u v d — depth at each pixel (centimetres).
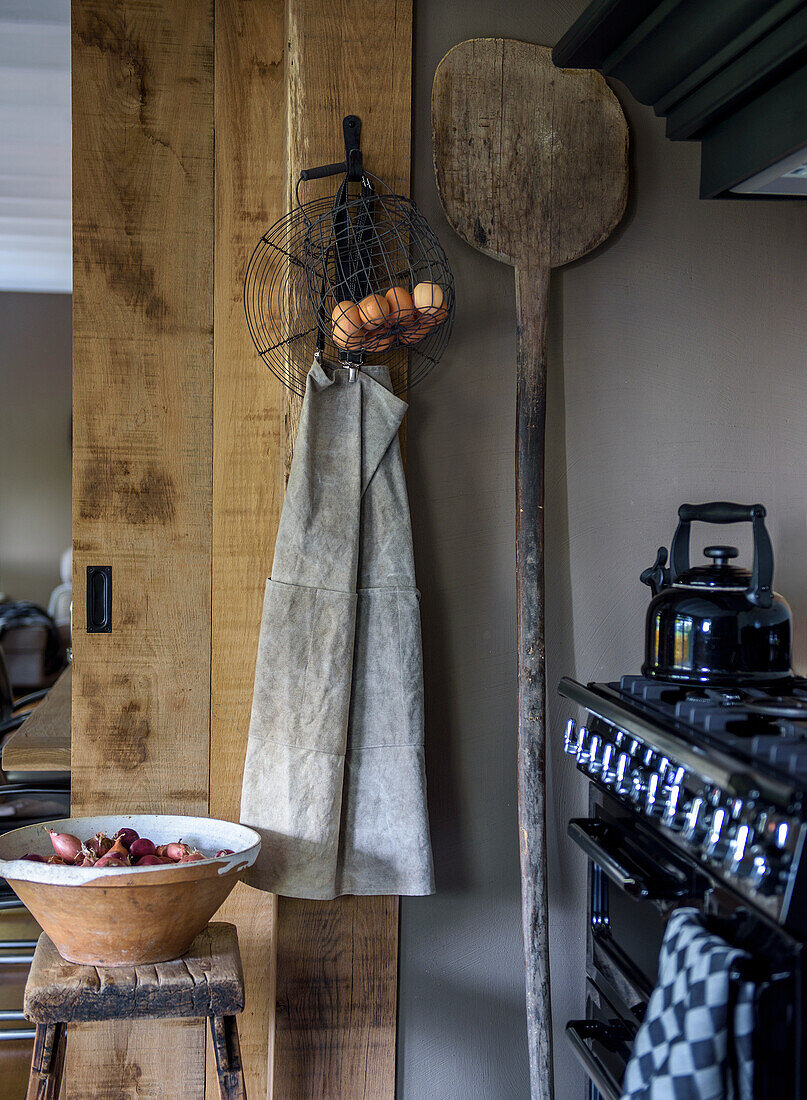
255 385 204
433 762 195
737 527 206
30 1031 221
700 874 127
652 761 142
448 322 191
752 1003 107
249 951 204
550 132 193
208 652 204
